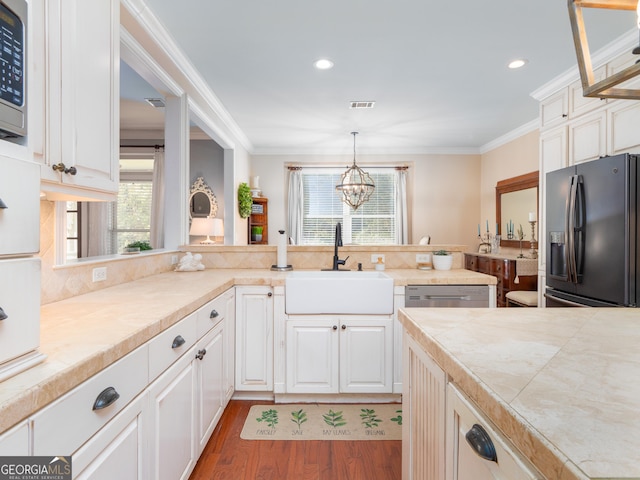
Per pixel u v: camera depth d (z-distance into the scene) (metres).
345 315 2.27
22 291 0.73
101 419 0.87
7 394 0.63
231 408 2.27
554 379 0.68
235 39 2.60
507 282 4.20
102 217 4.89
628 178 2.17
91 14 1.26
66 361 0.80
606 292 2.30
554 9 2.26
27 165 0.75
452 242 6.18
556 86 3.29
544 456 0.47
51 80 1.06
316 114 4.32
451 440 0.85
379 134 5.25
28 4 0.80
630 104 2.54
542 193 3.48
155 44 2.37
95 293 1.68
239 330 2.30
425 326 1.07
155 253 2.43
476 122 4.66
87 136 1.23
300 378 2.28
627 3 0.81
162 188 4.89
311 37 2.59
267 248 2.80
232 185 4.83
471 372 0.71
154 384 1.16
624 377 0.68
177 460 1.35
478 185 6.19
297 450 1.83
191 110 3.19
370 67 3.06
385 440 1.92
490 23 2.41
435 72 3.16
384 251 2.79
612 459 0.43
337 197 6.42
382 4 2.20
